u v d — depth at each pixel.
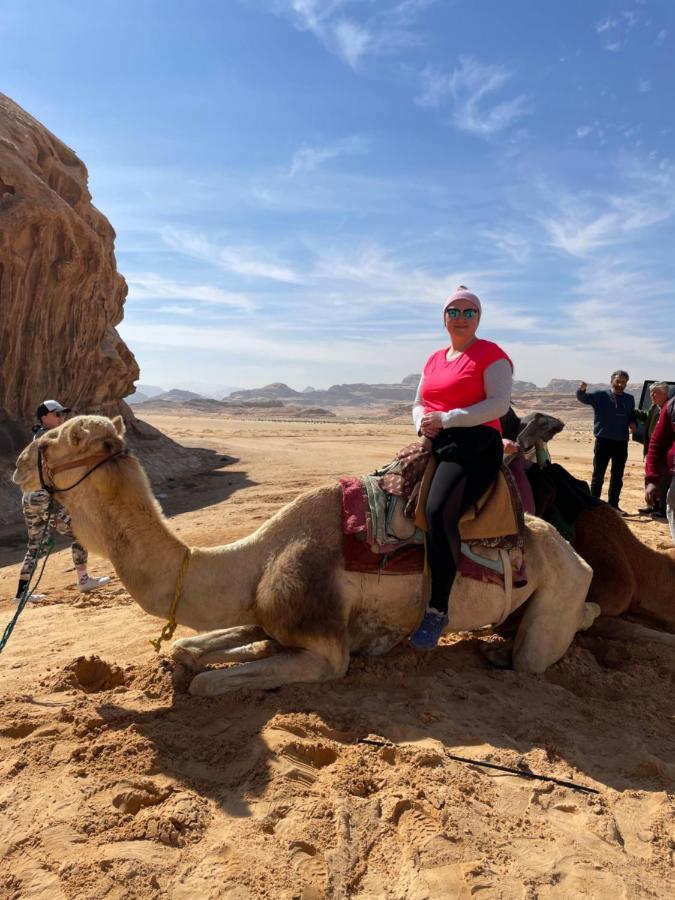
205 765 3.86
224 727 4.21
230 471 21.80
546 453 6.00
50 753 3.94
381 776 3.72
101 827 3.27
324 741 4.03
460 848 3.17
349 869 3.06
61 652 5.91
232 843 3.18
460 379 4.72
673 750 4.25
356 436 45.31
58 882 2.92
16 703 4.60
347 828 3.29
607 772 3.93
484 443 4.68
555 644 5.14
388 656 5.16
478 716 4.46
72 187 21.56
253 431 51.22
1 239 17.09
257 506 14.48
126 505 4.60
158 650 5.02
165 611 4.63
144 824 3.29
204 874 2.99
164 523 4.71
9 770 3.79
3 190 17.88
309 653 4.63
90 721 4.23
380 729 4.18
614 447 12.57
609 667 5.55
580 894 2.95
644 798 3.69
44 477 4.65
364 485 4.85
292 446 32.31
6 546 12.27
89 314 21.03
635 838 3.38
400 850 3.18
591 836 3.33
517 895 2.91
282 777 3.66
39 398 19.59
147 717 4.36
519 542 4.93
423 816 3.38
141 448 22.59
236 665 4.67
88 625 6.79
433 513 4.54
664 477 8.41
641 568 5.89
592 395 12.68
